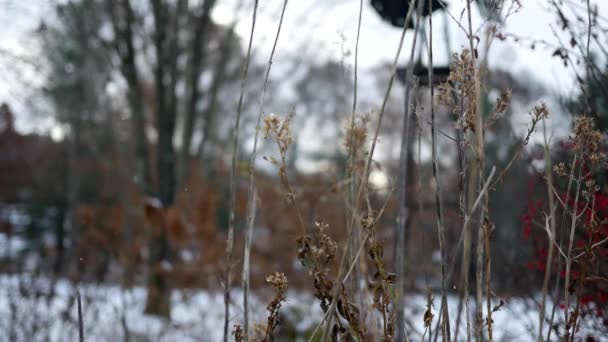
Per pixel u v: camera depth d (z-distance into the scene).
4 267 6.11
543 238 2.77
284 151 1.76
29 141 19.31
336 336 1.67
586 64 2.13
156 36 10.86
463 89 1.58
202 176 9.98
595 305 2.38
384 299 1.65
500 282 2.94
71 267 6.17
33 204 17.38
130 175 11.02
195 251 7.75
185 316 6.23
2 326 4.69
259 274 7.02
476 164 1.46
